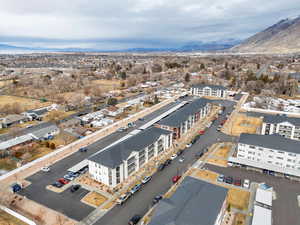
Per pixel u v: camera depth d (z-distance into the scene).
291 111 127.12
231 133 96.44
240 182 61.50
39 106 137.62
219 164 71.44
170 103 145.00
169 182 62.59
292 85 173.12
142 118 114.00
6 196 55.62
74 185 59.62
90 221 48.53
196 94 171.00
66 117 117.81
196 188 48.62
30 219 49.03
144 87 195.62
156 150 76.25
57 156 76.50
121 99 156.38
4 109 122.25
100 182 62.28
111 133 96.12
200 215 40.41
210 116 118.88
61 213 50.88
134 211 51.53
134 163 66.81
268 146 68.69
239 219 48.47
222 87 165.25
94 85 187.25
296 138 87.69
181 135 93.38
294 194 56.94
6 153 76.88
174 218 39.41
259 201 51.41
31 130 92.12
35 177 64.62
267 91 166.25
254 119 114.12
